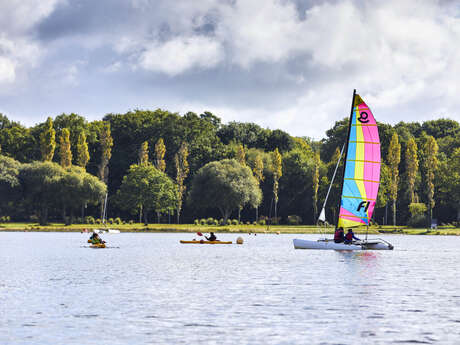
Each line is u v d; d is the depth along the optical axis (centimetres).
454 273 5244
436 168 16750
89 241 9462
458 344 2473
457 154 17438
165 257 7150
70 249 8662
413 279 4731
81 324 2823
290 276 4931
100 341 2494
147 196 17625
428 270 5531
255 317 3011
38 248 8875
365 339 2552
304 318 2988
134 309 3231
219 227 17350
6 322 2864
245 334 2631
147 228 16738
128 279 4678
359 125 7756
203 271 5366
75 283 4391
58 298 3609
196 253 7925
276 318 2984
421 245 10300
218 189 17650
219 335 2611
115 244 10312
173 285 4288
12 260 6588
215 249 8881
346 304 3419
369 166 7712
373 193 7706
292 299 3600
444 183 17488
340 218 7962
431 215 16850
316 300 3566
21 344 2441
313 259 6831
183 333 2644
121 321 2900
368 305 3388
